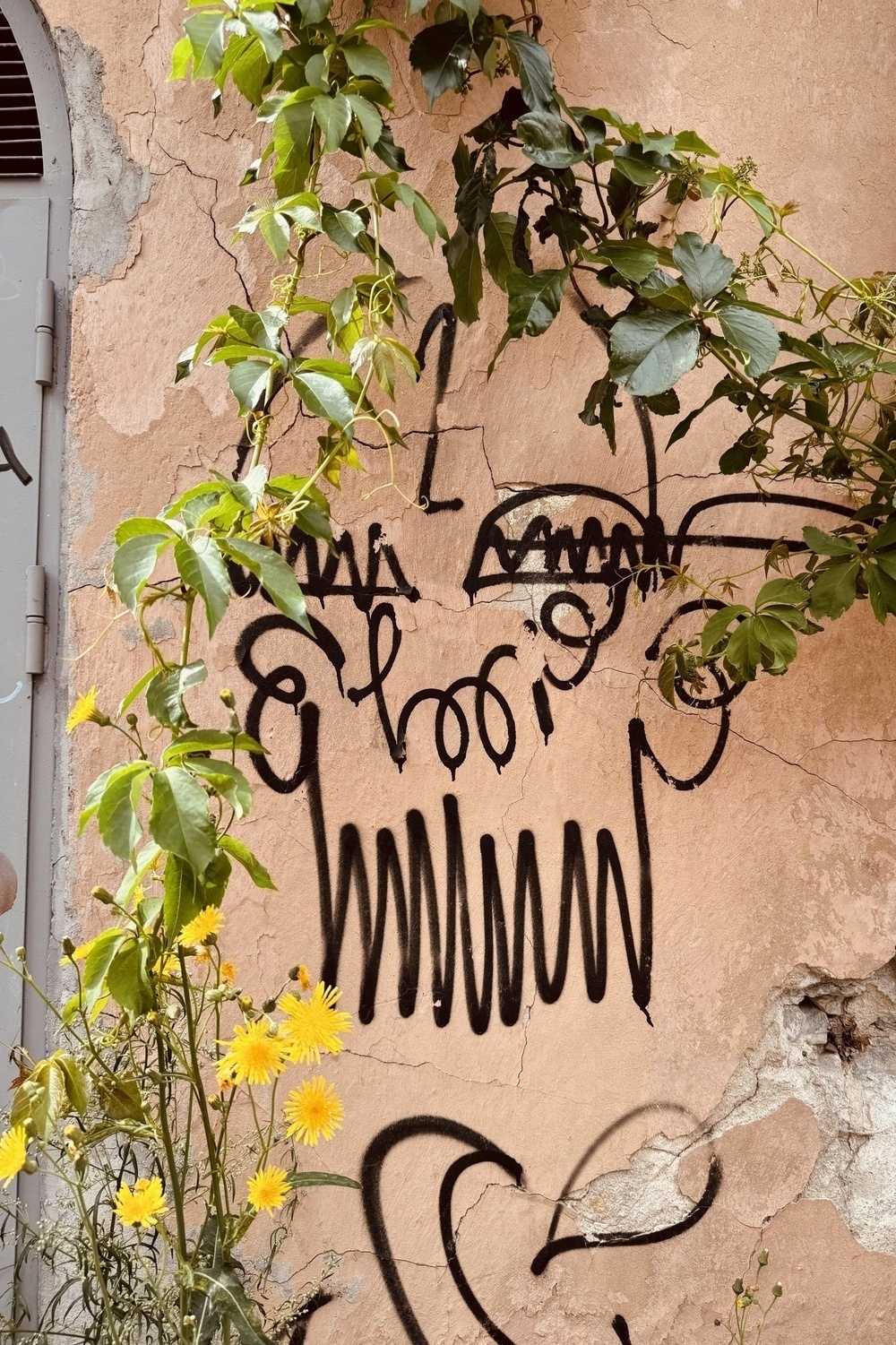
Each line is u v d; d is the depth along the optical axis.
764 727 1.88
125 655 1.74
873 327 1.72
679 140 1.61
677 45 1.92
